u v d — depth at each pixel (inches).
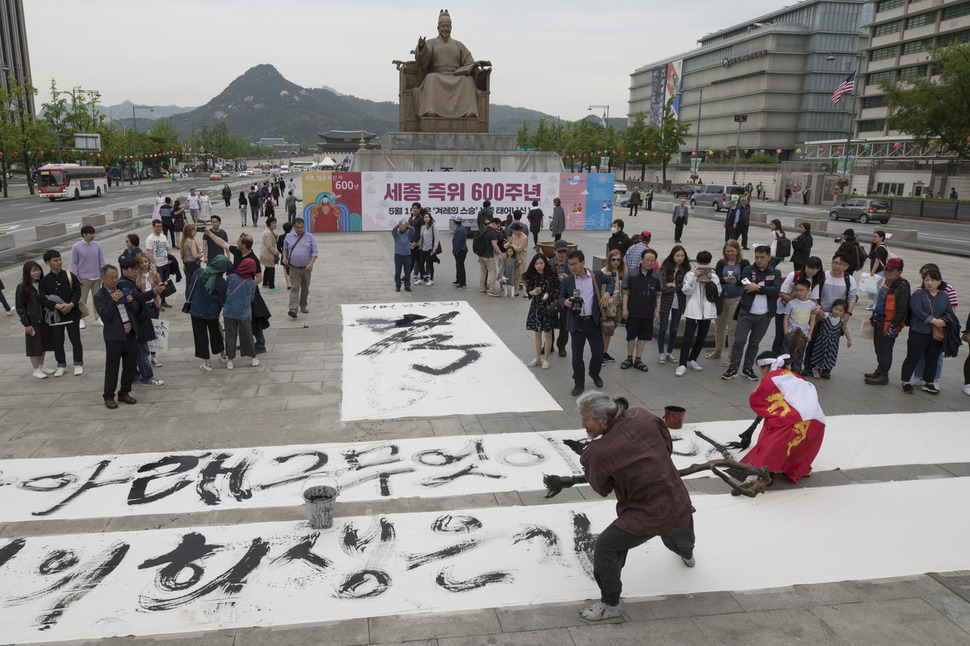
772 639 162.2
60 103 2544.3
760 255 337.4
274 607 170.1
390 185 1024.9
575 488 234.7
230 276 346.9
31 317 329.4
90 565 186.7
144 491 228.1
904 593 180.7
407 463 251.0
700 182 2869.1
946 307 323.9
